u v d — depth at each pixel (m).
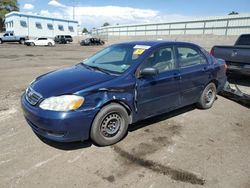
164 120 4.69
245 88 7.50
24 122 4.39
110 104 3.50
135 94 3.74
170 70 4.32
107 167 3.10
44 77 3.96
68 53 21.75
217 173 3.04
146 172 3.02
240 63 7.27
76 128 3.22
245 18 25.45
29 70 10.50
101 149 3.53
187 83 4.64
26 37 38.84
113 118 3.60
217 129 4.38
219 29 28.30
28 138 3.79
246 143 3.87
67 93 3.20
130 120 3.87
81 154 3.38
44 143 3.65
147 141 3.81
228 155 3.47
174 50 4.50
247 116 5.13
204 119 4.85
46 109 3.15
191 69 4.71
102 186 2.74
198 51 5.07
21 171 2.97
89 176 2.91
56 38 45.84
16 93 6.38
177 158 3.35
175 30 34.22
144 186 2.76
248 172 3.08
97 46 38.59
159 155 3.41
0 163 3.11
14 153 3.36
